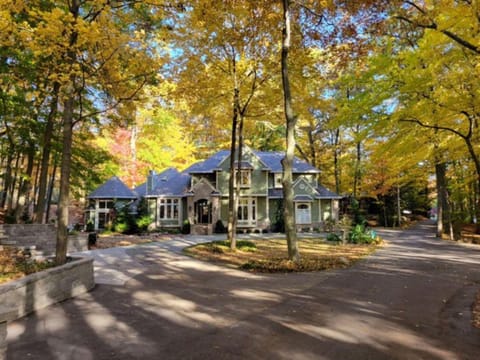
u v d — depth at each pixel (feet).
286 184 38.60
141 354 14.40
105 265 39.58
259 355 14.21
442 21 29.91
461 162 80.38
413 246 58.49
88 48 29.01
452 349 14.78
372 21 34.58
